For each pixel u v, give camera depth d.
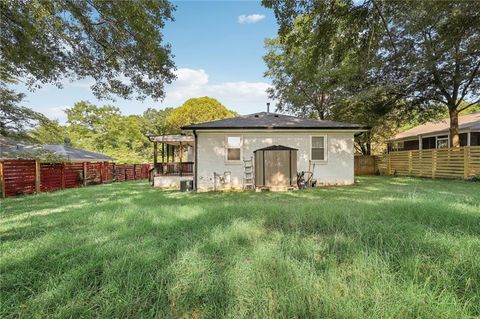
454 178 12.27
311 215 4.19
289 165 10.50
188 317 1.72
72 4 6.24
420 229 3.24
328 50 7.58
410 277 2.06
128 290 1.97
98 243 3.04
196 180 10.83
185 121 31.48
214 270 2.29
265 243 2.96
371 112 15.96
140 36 7.15
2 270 2.36
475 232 3.15
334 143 11.30
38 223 4.25
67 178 12.70
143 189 11.30
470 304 1.71
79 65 8.16
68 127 27.30
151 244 2.98
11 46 6.89
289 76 20.84
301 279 2.04
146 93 9.40
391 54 12.33
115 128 27.75
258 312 1.69
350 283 2.01
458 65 11.99
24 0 5.46
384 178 13.95
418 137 18.69
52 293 1.94
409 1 6.94
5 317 1.71
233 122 11.53
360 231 3.23
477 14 8.11
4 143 12.02
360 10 6.73
